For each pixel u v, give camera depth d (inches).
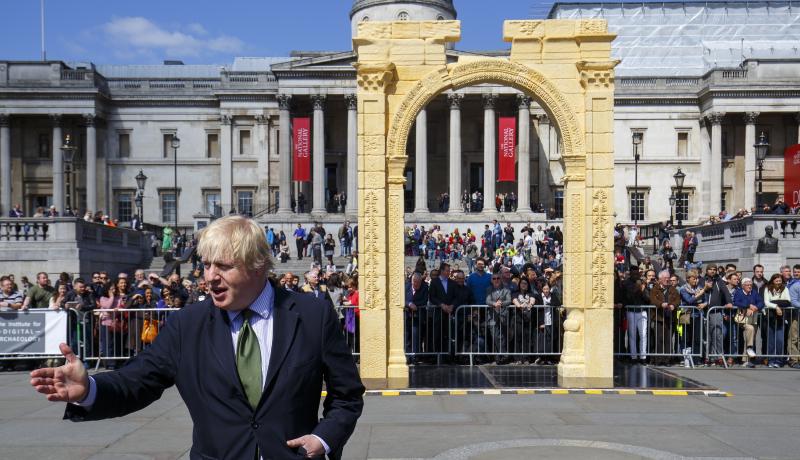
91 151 2581.2
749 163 2527.1
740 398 488.7
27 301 677.9
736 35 3075.8
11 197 2625.5
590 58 564.4
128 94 2689.5
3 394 524.1
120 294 683.4
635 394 503.5
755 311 634.8
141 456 344.2
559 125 570.9
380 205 565.0
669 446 356.5
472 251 1571.1
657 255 1740.9
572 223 572.7
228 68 3198.8
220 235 147.9
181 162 2704.2
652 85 2652.6
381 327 562.3
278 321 154.6
